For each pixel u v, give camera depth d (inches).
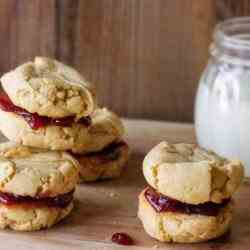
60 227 19.7
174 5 26.5
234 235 19.5
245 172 22.3
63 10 27.0
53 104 20.2
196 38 26.6
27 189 19.3
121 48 27.1
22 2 27.2
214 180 18.8
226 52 22.3
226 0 26.2
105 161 21.8
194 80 27.0
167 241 19.1
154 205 19.2
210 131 22.9
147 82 27.3
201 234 19.0
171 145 20.1
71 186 19.8
